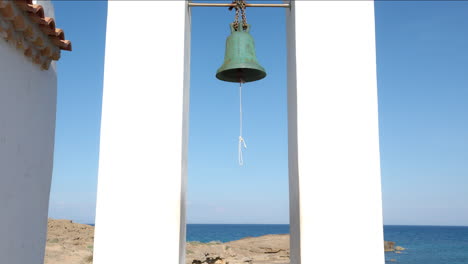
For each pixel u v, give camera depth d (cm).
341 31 487
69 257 2000
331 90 476
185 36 502
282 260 2725
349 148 466
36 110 536
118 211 455
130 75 477
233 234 12275
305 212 456
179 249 457
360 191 460
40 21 480
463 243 7244
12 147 468
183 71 482
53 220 3088
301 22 487
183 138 485
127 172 461
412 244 6962
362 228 455
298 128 468
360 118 472
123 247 450
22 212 498
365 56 483
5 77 450
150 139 467
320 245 452
